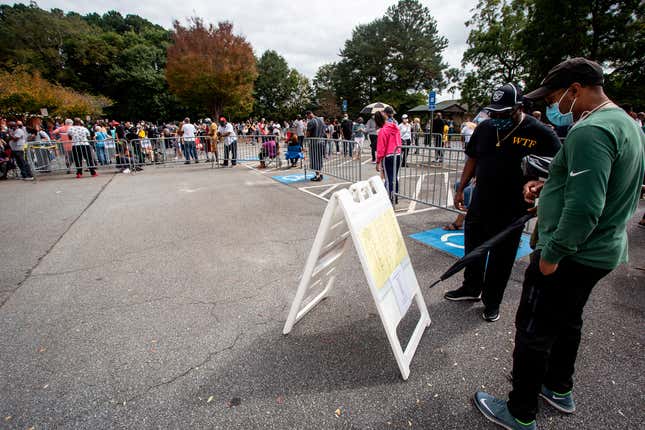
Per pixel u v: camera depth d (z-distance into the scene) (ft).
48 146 34.50
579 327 5.90
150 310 9.89
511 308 9.73
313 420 6.19
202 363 7.70
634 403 6.44
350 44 177.17
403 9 165.89
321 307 9.98
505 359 7.68
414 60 162.61
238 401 6.64
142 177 33.68
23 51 155.02
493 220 8.67
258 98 208.13
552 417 6.19
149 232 16.83
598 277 5.16
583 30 66.44
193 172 36.70
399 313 7.48
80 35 169.68
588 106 4.96
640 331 8.52
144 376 7.33
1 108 76.74
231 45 102.53
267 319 9.37
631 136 4.55
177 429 6.05
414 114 145.59
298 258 13.48
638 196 4.93
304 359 7.79
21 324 9.27
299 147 38.24
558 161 5.02
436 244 14.67
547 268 4.86
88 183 30.68
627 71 68.13
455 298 10.15
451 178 23.48
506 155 8.19
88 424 6.16
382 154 19.43
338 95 183.42
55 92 88.22
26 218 19.53
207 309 9.91
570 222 4.45
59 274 12.32
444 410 6.37
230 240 15.57
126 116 163.94
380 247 7.39
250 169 38.50
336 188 26.86
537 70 73.67
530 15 74.43
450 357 7.78
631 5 64.08
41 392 6.91
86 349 8.21
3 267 12.96
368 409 6.41
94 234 16.62
